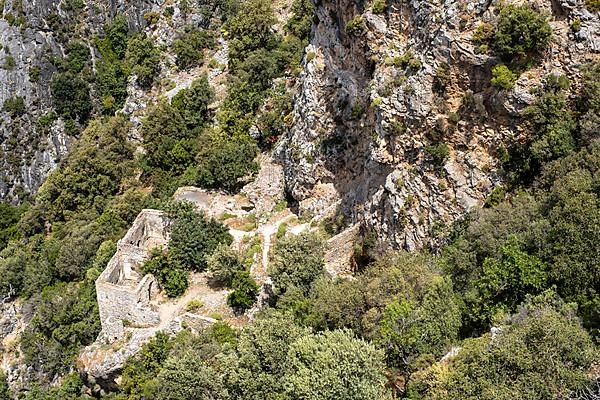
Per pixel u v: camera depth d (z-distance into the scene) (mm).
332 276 44188
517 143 35125
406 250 39188
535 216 30734
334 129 50219
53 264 65312
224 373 32000
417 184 38812
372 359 26672
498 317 26594
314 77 52438
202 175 62781
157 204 61750
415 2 39125
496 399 21281
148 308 46625
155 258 49719
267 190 58344
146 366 43344
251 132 65312
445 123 37219
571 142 33250
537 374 21609
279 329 31578
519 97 34250
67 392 48469
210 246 51219
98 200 72062
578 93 33375
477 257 31219
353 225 45844
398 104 39219
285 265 43531
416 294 30844
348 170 49344
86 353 46875
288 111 62188
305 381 26188
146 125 72500
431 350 27734
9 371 56250
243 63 70312
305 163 52500
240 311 46125
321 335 29516
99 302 47688
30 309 61219
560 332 22297
